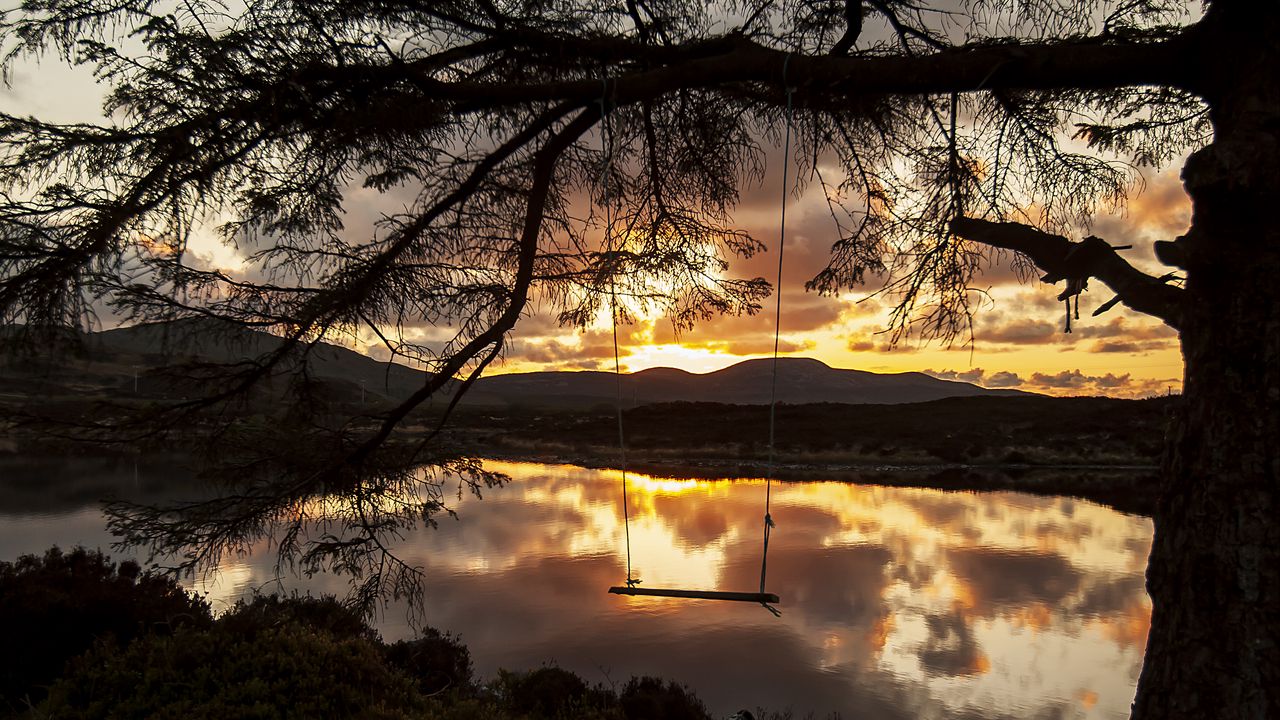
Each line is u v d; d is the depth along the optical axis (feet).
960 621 48.49
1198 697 6.72
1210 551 6.81
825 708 34.24
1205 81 7.36
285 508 10.51
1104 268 7.91
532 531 86.33
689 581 60.29
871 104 10.80
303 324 9.76
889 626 47.50
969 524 84.17
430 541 80.18
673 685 32.09
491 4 9.02
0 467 151.53
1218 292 6.91
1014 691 36.52
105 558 27.78
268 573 53.93
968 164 11.66
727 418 240.94
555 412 341.21
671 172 13.71
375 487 11.02
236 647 18.57
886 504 100.89
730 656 41.57
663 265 12.17
